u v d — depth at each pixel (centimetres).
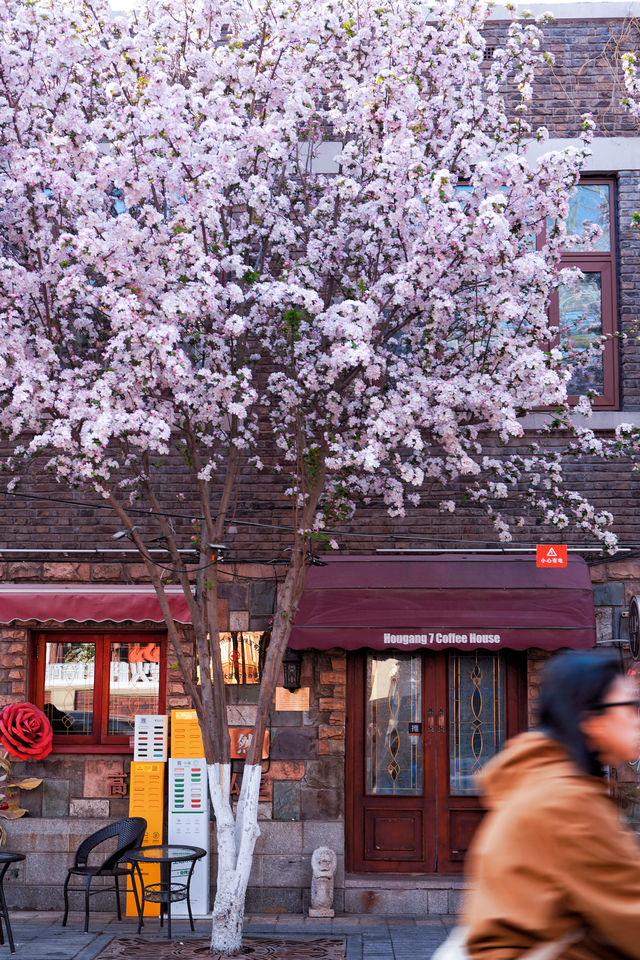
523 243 945
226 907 862
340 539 1110
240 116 949
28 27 920
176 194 924
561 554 1048
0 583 1112
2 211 941
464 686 1118
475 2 991
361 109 939
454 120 972
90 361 892
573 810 202
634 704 221
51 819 1084
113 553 1117
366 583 1043
